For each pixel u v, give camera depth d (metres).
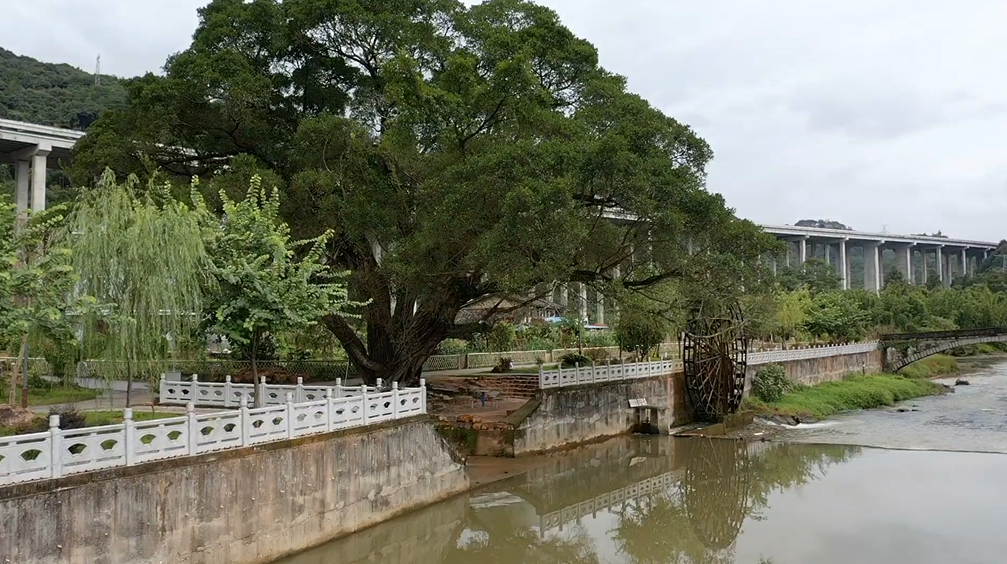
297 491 14.38
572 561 16.70
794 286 83.62
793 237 114.94
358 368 25.31
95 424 16.09
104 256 13.46
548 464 25.47
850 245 127.44
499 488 22.33
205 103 22.52
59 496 10.37
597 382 30.77
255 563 13.34
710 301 24.12
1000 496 21.70
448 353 38.69
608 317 32.69
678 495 22.98
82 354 13.95
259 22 23.69
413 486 18.12
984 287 101.25
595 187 20.95
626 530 19.30
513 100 21.61
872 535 17.88
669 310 26.08
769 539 17.80
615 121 23.52
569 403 28.67
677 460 27.86
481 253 19.16
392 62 21.80
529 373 34.94
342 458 15.64
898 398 46.84
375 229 21.27
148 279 13.62
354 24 23.67
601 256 23.33
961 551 16.44
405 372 25.08
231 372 28.56
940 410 41.78
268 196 20.56
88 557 10.66
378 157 22.75
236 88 21.39
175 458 12.02
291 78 24.41
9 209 12.74
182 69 22.50
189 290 14.32
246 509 13.22
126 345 13.41
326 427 15.50
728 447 30.09
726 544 17.67
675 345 52.09
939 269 138.62
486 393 30.77
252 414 13.73
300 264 16.41
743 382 36.38
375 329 25.30
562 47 24.80
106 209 13.91
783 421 36.62
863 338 63.12
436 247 21.02
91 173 22.88
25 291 12.14
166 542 11.76
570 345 46.72
